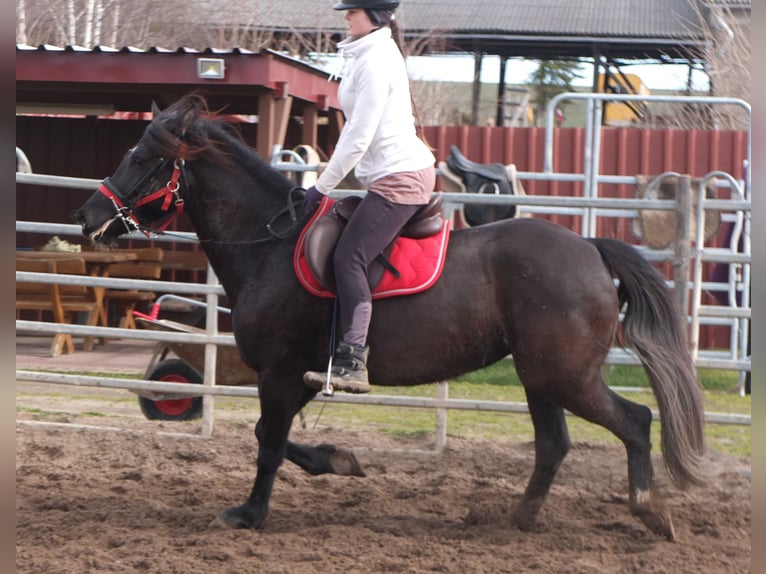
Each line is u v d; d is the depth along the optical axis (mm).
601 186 13617
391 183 5574
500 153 13820
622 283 5785
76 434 8422
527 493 6012
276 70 11844
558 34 21266
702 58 20641
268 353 5824
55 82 12055
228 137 6098
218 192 6035
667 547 5617
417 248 5703
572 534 5906
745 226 11305
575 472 7523
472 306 5637
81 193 15297
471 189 9703
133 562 5270
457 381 10984
